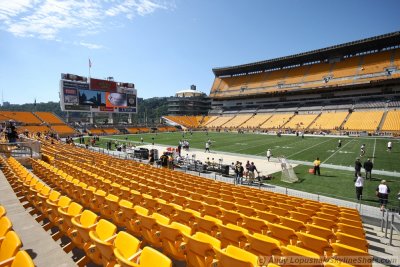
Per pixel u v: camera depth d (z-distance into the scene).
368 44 68.31
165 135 64.31
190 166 22.41
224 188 13.20
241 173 17.94
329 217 8.12
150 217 5.61
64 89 55.34
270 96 86.56
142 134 69.06
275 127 67.94
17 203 8.61
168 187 10.92
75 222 4.88
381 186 12.16
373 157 27.06
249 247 5.26
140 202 8.58
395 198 14.02
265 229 6.65
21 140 22.62
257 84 90.12
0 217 5.04
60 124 66.88
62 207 6.29
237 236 5.63
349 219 8.29
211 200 9.24
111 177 12.83
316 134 57.09
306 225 6.62
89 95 59.50
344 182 17.75
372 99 64.69
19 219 7.23
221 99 99.50
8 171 12.38
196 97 124.62
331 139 45.84
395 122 51.75
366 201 13.50
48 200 6.40
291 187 16.69
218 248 4.27
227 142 44.97
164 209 7.64
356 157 27.33
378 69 66.00
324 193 15.16
